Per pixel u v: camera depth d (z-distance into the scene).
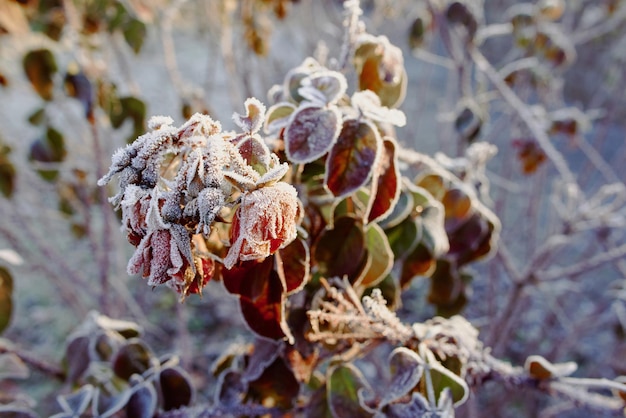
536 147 0.69
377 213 0.36
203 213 0.27
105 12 0.67
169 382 0.44
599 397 0.38
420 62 2.09
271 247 0.28
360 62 0.39
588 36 1.01
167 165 0.29
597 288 1.19
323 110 0.34
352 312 0.38
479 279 1.15
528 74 0.82
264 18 0.79
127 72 0.77
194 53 1.61
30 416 0.46
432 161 0.46
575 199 0.70
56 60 0.61
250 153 0.29
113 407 0.42
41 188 0.87
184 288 0.28
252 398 0.43
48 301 1.20
